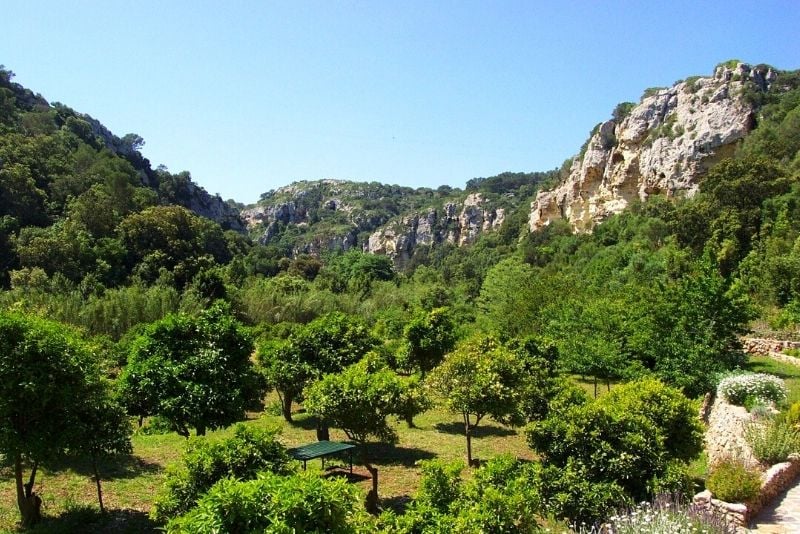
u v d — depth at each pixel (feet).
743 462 30.55
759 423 36.29
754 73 246.47
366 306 162.30
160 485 37.81
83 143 248.32
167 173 340.59
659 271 132.57
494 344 48.78
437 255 432.66
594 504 25.34
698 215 155.63
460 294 181.37
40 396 26.73
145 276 164.76
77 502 33.68
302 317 154.71
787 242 118.11
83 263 155.02
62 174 199.62
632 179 266.98
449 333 62.13
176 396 33.04
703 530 21.03
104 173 223.30
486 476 23.90
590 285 114.01
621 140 277.44
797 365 69.87
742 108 230.07
